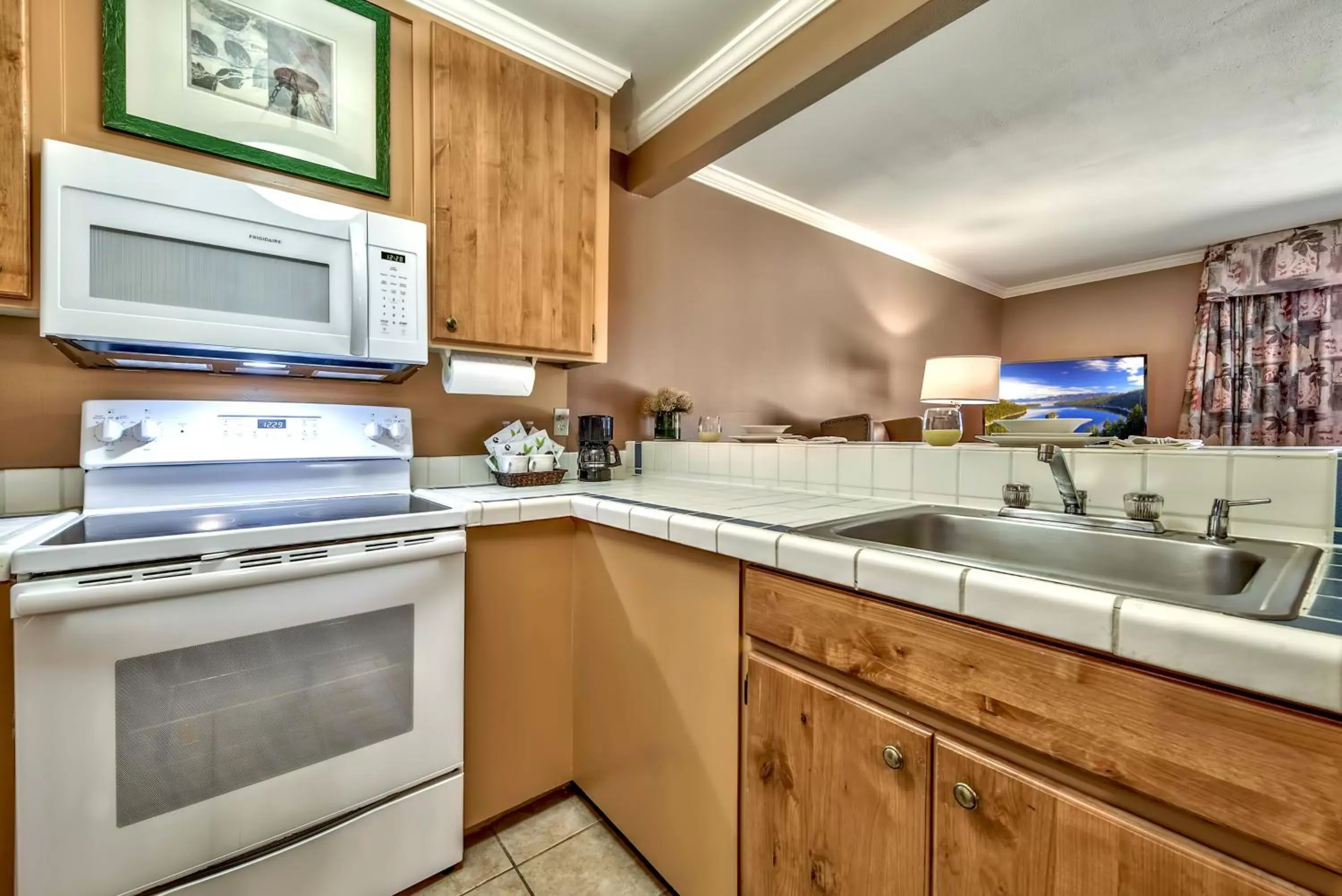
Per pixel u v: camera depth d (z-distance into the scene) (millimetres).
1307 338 3592
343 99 1329
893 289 3850
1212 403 3908
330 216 1243
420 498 1428
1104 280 4520
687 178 2521
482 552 1323
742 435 2287
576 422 2143
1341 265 3406
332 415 1430
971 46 1850
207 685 942
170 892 913
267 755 999
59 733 826
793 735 883
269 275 1178
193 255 1094
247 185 1145
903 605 729
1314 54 1891
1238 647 463
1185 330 4148
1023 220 3391
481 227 1528
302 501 1349
